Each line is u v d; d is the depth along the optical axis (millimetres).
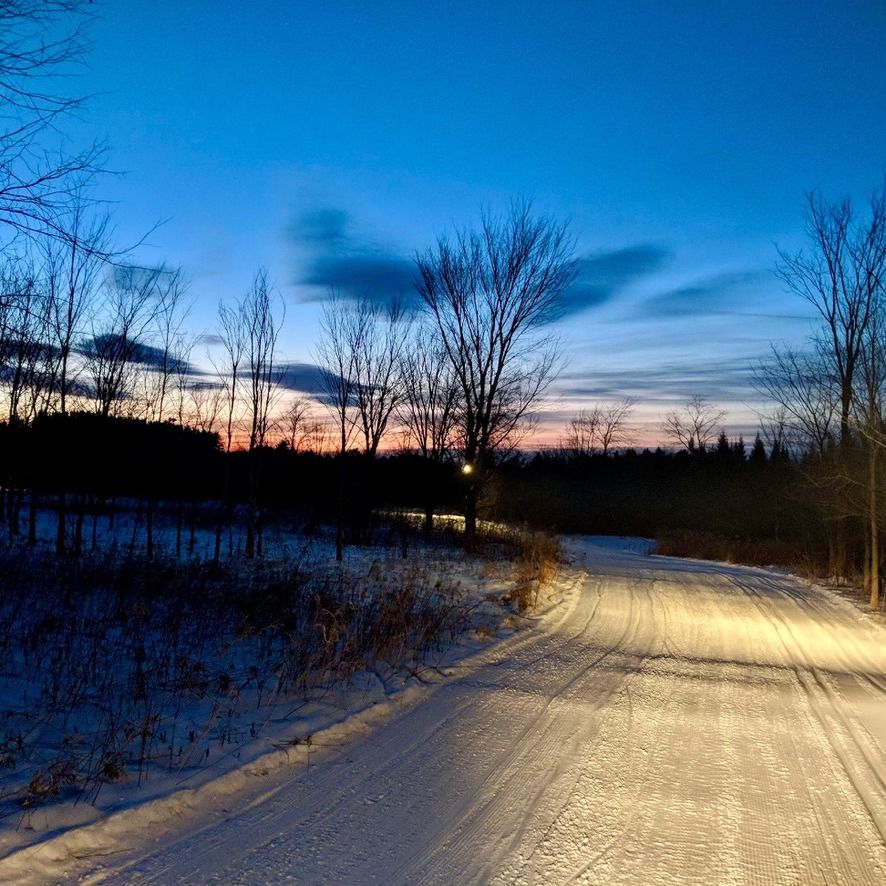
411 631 10219
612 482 62875
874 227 18031
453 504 29531
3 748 5066
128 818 4352
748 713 7742
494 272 24266
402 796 5059
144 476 23625
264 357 19078
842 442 19781
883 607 17719
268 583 13695
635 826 4758
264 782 5172
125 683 7105
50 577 12125
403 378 25109
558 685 8625
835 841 4660
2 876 3617
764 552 33781
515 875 4027
